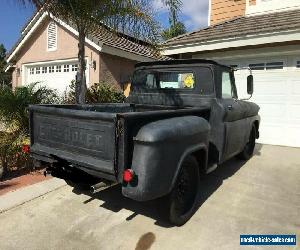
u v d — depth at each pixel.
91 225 3.64
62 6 6.81
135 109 5.46
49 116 3.70
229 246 3.27
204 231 3.56
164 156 3.09
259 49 8.70
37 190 4.59
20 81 16.66
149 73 5.45
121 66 13.95
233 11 12.06
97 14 6.82
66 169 3.63
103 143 3.09
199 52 9.82
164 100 5.25
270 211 4.15
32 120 3.97
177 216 3.60
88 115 3.17
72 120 3.40
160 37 7.29
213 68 4.70
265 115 8.88
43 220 3.73
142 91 5.56
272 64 8.65
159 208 3.48
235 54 9.16
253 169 6.17
